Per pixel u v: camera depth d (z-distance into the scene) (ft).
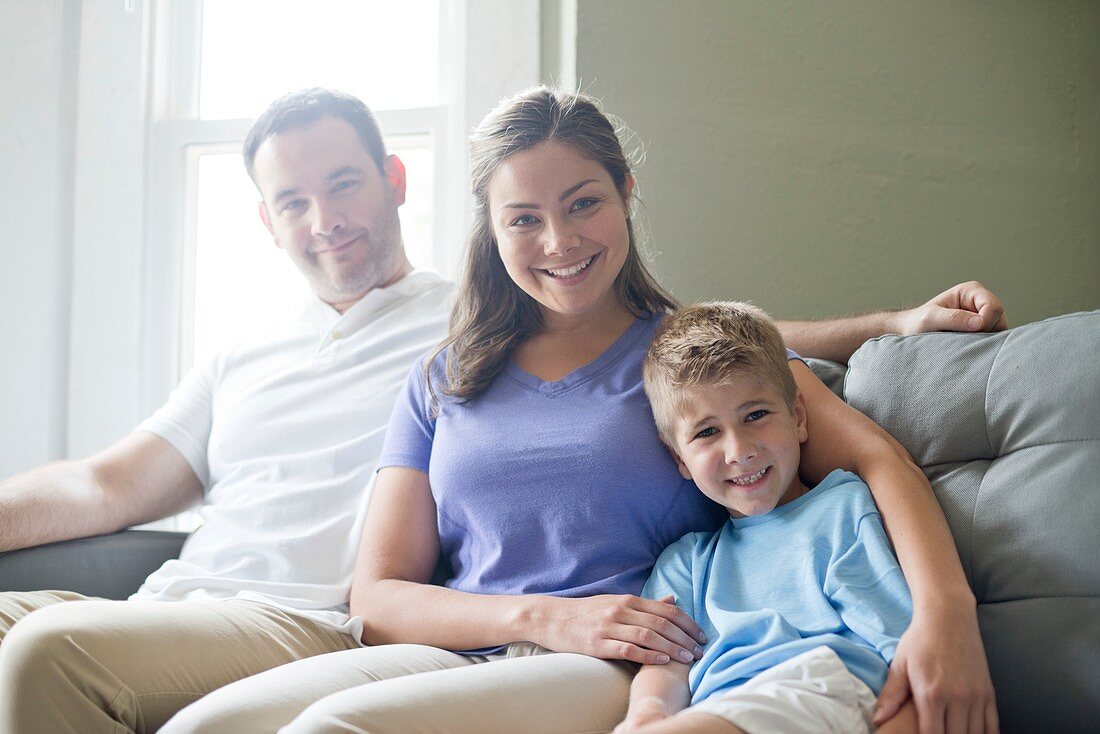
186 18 7.23
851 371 4.26
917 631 3.11
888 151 6.28
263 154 5.61
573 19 6.05
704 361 3.77
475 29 6.50
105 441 6.91
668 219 6.07
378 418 5.07
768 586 3.59
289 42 7.21
